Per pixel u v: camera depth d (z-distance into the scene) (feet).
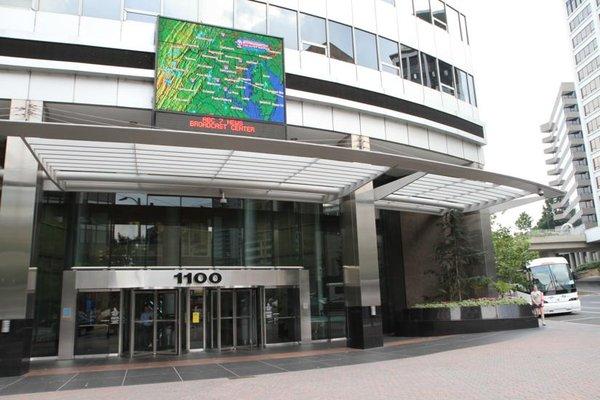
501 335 58.80
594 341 47.80
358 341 54.08
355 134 59.52
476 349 47.32
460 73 75.87
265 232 63.72
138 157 44.78
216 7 54.75
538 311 72.54
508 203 69.87
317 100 56.54
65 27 48.11
